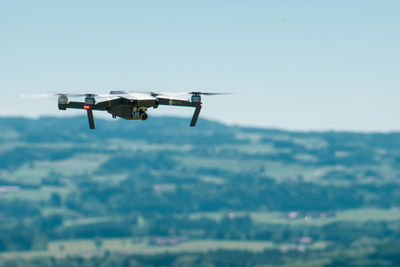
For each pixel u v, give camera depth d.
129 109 56.53
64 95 54.25
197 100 57.59
